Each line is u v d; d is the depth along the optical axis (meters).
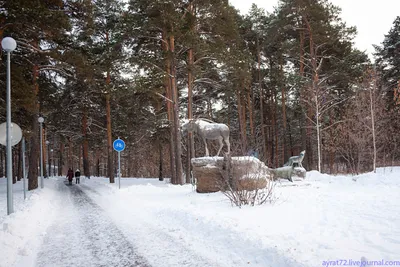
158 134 23.69
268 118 33.75
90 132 31.80
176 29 16.06
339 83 23.84
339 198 9.51
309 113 23.25
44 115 26.45
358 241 5.02
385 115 19.38
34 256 5.48
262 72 28.58
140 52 18.77
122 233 6.98
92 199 14.25
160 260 5.01
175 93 18.14
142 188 16.66
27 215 8.63
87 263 5.05
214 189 12.13
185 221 7.42
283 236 5.35
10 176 8.70
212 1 17.36
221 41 18.09
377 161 21.80
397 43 29.30
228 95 24.78
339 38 22.56
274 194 9.91
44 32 15.66
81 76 18.39
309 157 26.42
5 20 13.31
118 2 23.64
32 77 17.98
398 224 5.98
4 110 16.38
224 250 5.25
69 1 16.16
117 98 22.20
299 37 24.12
